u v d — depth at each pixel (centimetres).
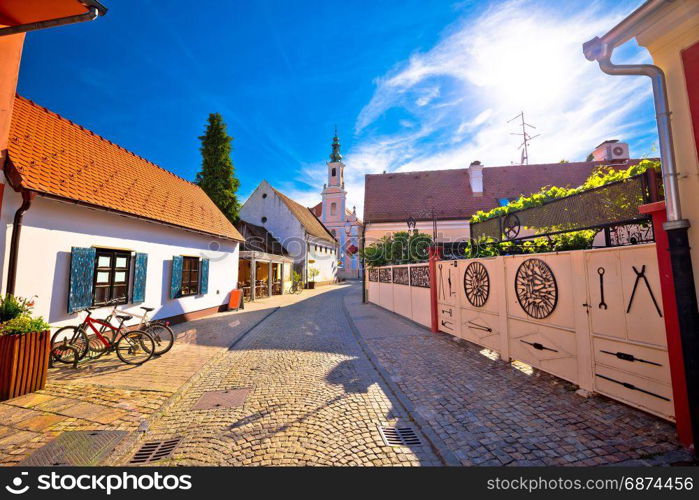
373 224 1917
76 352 561
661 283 297
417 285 983
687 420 277
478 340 642
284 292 2255
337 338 826
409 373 518
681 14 264
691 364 259
